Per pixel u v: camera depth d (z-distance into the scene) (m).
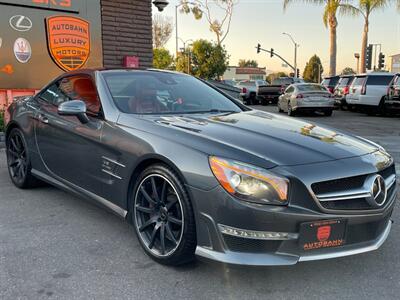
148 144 3.14
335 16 25.52
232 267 2.68
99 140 3.60
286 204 2.61
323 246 2.72
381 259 3.30
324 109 17.33
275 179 2.62
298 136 3.21
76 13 9.68
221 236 2.71
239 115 3.89
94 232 3.77
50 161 4.39
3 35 8.72
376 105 17.25
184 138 3.02
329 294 2.79
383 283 2.94
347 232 2.76
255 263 2.64
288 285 2.90
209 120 3.54
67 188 4.17
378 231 2.95
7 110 5.26
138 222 3.29
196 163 2.81
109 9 10.20
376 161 3.00
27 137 4.74
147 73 4.39
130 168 3.28
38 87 9.31
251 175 2.63
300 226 2.62
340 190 2.73
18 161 5.05
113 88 3.91
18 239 3.60
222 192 2.67
